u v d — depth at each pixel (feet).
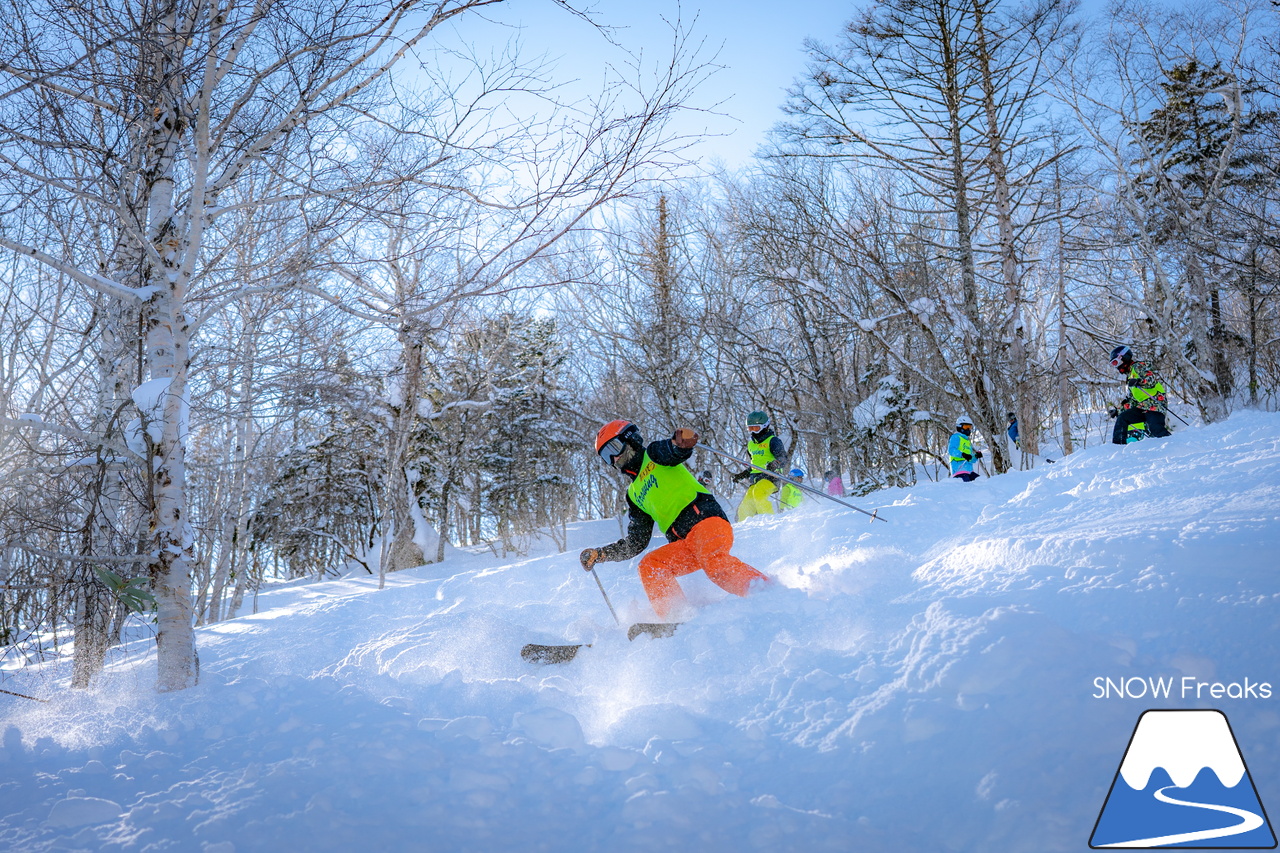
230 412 18.95
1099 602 9.71
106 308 21.65
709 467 65.87
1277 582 8.77
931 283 50.14
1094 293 61.62
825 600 13.07
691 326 65.92
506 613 17.74
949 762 7.59
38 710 14.07
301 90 16.16
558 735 9.59
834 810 7.36
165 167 16.70
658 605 14.65
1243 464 14.82
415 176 17.63
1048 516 15.43
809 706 9.29
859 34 53.06
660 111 17.16
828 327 63.57
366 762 8.82
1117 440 32.35
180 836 7.57
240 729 11.03
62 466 15.62
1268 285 49.32
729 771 8.28
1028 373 50.31
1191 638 8.47
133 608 15.29
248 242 18.81
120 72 15.48
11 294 19.75
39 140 14.75
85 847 7.61
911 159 54.08
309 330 19.90
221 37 15.60
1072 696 7.86
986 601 10.43
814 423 68.08
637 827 7.29
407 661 14.46
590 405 67.31
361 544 84.07
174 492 15.33
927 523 19.81
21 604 15.30
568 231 18.13
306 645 18.24
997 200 53.62
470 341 36.81
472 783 8.31
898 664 9.66
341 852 7.11
